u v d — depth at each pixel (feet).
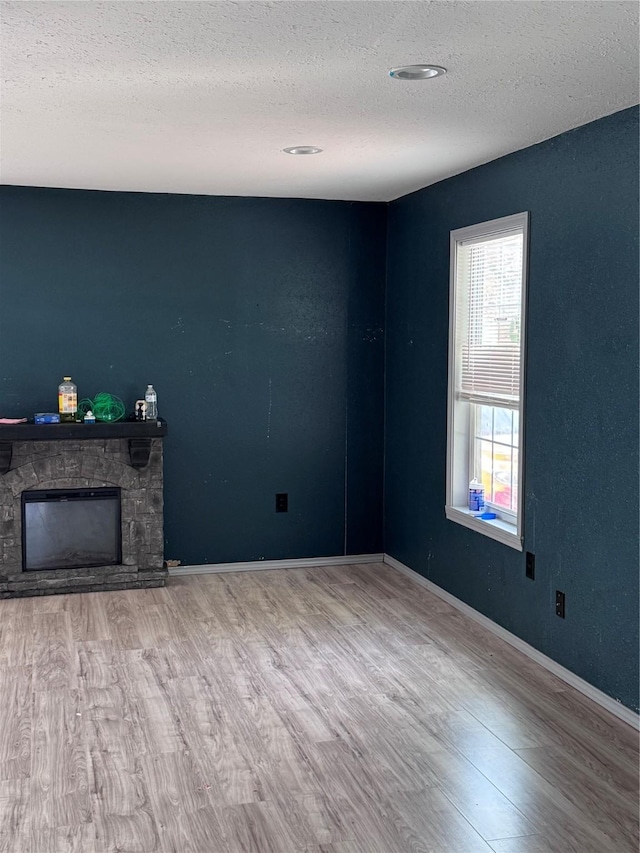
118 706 12.75
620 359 12.21
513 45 9.18
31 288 18.61
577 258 13.12
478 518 16.43
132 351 19.27
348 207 20.27
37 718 12.33
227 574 20.10
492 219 15.58
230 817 9.78
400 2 7.99
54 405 18.88
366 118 12.42
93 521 18.69
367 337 20.62
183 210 19.33
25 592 18.17
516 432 15.83
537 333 14.24
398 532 20.30
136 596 18.31
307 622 16.63
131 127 12.97
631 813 9.90
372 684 13.60
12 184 18.19
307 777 10.69
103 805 10.03
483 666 14.34
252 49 9.33
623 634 12.33
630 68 10.01
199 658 14.70
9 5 8.04
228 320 19.77
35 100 11.43
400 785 10.50
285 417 20.29
